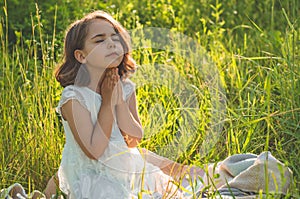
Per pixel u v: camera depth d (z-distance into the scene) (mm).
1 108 5520
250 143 5211
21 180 4977
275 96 5672
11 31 7500
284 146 5172
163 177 4539
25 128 5223
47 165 5020
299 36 6082
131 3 7969
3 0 7672
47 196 4699
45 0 7777
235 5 8289
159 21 7660
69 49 4410
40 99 5609
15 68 6324
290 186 4320
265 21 7926
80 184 4297
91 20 4363
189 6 8328
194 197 4078
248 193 4410
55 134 5223
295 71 5691
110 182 4297
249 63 6492
